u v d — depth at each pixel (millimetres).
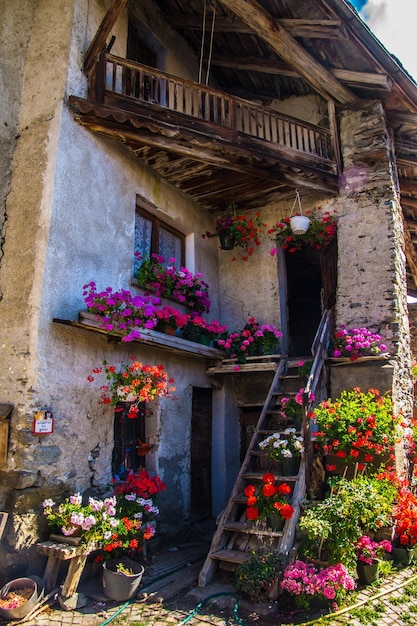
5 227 4910
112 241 5520
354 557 4289
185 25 7355
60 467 4453
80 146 5176
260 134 8320
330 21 6180
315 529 4062
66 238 4832
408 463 6164
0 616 3611
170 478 5957
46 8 5609
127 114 5273
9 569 3941
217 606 4035
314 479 5230
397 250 6578
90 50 5344
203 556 5402
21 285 4605
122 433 5520
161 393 5102
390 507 4688
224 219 7574
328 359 6129
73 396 4691
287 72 7504
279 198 7398
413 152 7762
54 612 3820
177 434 6203
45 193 4777
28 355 4355
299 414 5605
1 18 5391
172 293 6383
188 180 6742
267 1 6309
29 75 5410
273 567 4160
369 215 6738
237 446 7445
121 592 4086
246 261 7781
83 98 5211
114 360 5297
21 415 4234
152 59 7234
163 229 6887
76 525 4035
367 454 5219
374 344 6219
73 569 3939
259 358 6855
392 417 5254
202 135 5723
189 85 5883
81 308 4926
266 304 7449
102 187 5441
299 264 10805
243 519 5043
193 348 6133
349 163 7039
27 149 5078
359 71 6777
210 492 6984
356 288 6586
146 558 5070
